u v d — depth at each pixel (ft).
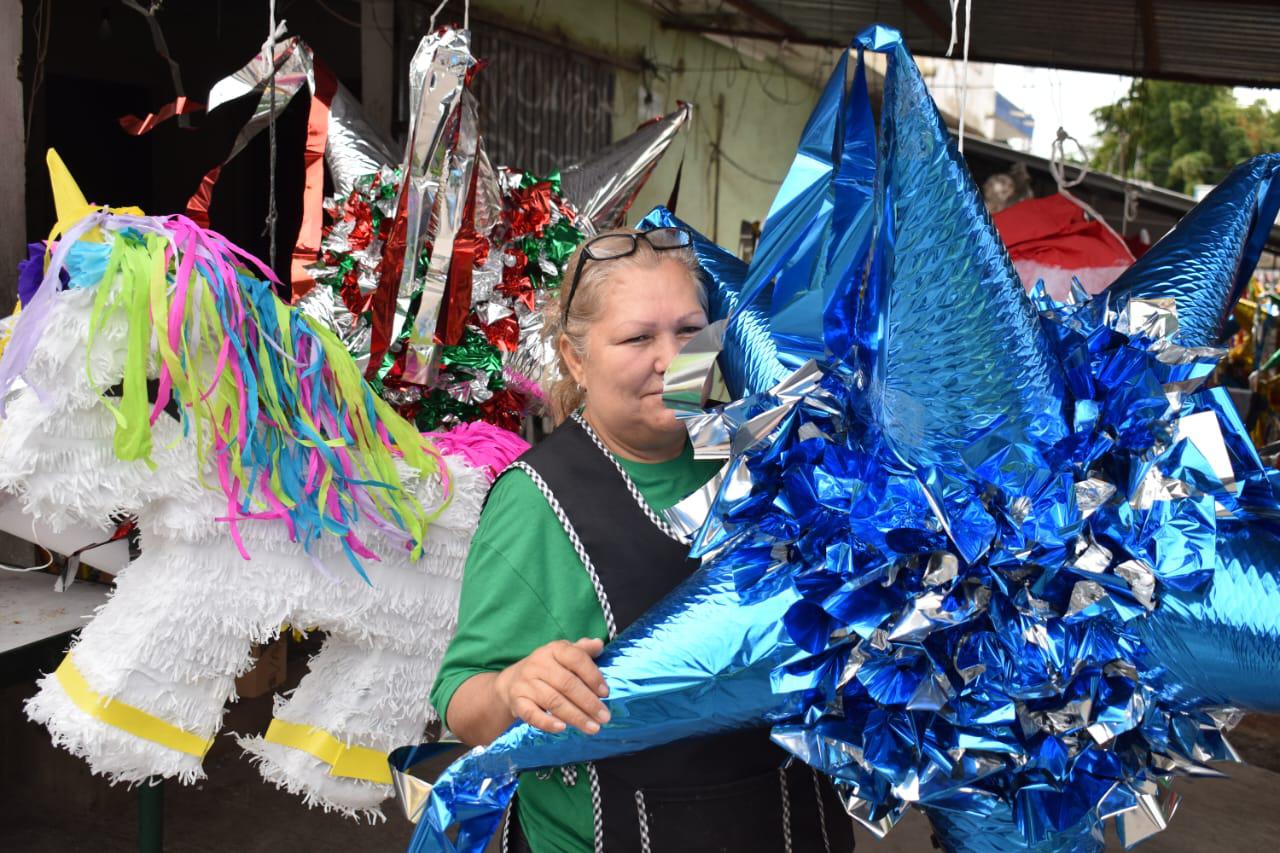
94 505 5.15
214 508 5.34
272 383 5.44
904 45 2.78
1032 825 3.19
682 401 3.37
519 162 19.27
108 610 5.45
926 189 2.76
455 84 6.29
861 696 3.24
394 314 6.61
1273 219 3.84
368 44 15.28
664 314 3.74
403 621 5.94
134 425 5.08
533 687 3.26
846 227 3.09
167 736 5.33
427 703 6.10
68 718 5.23
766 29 23.11
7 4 8.70
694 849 3.67
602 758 3.56
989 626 3.11
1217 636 3.03
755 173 28.35
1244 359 21.94
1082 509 3.02
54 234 5.46
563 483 3.81
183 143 19.76
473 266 6.86
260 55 6.93
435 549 6.03
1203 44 18.22
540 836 3.82
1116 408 3.10
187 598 5.31
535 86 19.53
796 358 3.43
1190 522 2.98
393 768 4.00
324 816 9.54
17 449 5.00
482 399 7.12
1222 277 3.66
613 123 22.06
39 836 8.96
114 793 9.60
